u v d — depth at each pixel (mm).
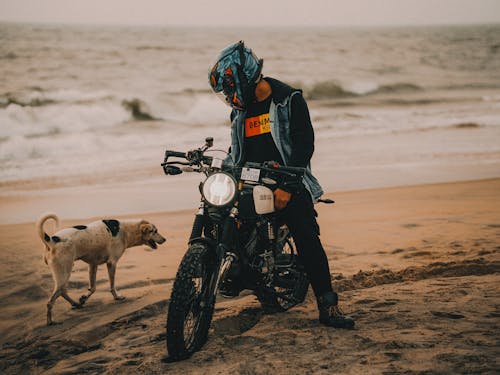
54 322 4773
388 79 36219
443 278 4934
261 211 3541
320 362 3047
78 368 3445
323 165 13516
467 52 52312
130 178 12312
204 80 29578
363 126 19734
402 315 3830
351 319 3674
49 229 8273
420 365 2865
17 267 6312
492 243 6414
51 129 18812
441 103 27812
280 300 4438
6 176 12461
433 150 15477
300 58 43250
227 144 16344
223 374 2979
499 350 3016
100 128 19484
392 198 10031
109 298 5305
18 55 32625
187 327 3562
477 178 12211
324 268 3773
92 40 42906
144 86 26609
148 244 5750
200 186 3656
